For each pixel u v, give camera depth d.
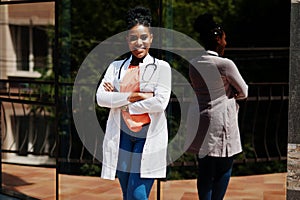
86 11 8.46
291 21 3.80
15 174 7.51
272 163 7.95
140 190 4.44
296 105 3.84
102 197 6.37
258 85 7.96
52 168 7.89
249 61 8.40
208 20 5.26
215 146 5.13
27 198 6.25
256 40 8.51
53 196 6.38
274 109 8.21
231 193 6.56
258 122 8.18
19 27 8.70
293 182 3.89
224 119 5.11
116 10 8.45
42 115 8.41
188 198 6.35
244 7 8.56
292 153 3.88
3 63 8.71
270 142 8.22
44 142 8.36
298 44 3.80
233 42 8.56
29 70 8.73
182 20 8.73
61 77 8.14
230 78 5.06
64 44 8.23
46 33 8.68
